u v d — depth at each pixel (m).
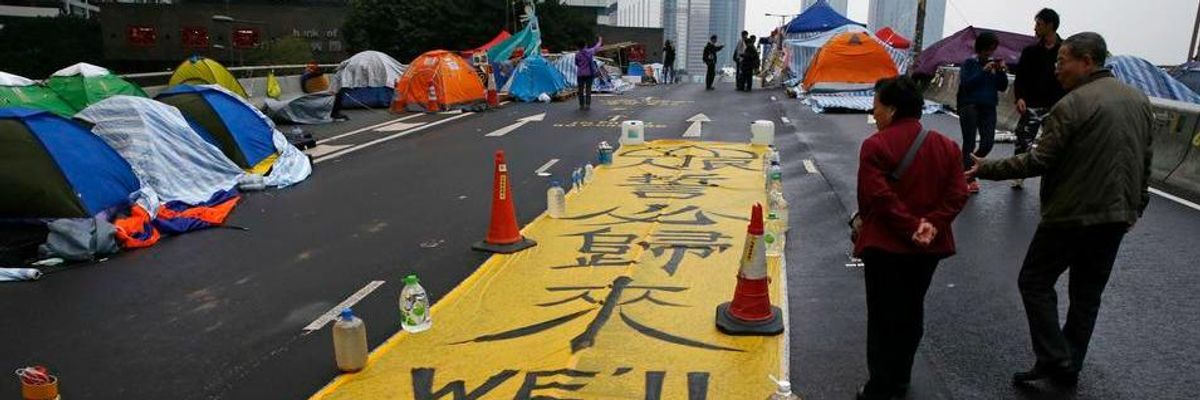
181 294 5.68
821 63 21.03
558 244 6.63
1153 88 13.79
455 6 50.09
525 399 3.91
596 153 11.72
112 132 8.22
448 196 8.84
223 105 9.96
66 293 5.74
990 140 8.05
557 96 22.16
